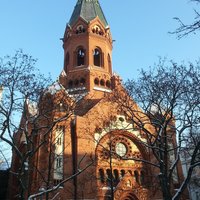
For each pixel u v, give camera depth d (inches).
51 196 1534.2
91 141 1770.4
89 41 2586.1
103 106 1883.6
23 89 948.6
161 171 890.7
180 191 793.6
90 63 2477.9
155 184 1636.3
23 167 874.8
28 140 936.3
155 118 1019.9
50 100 1104.2
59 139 1720.0
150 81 1061.1
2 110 932.6
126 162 1836.9
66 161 1681.8
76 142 1761.8
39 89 1000.9
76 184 1603.1
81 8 2807.6
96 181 1660.9
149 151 1852.9
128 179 1724.9
